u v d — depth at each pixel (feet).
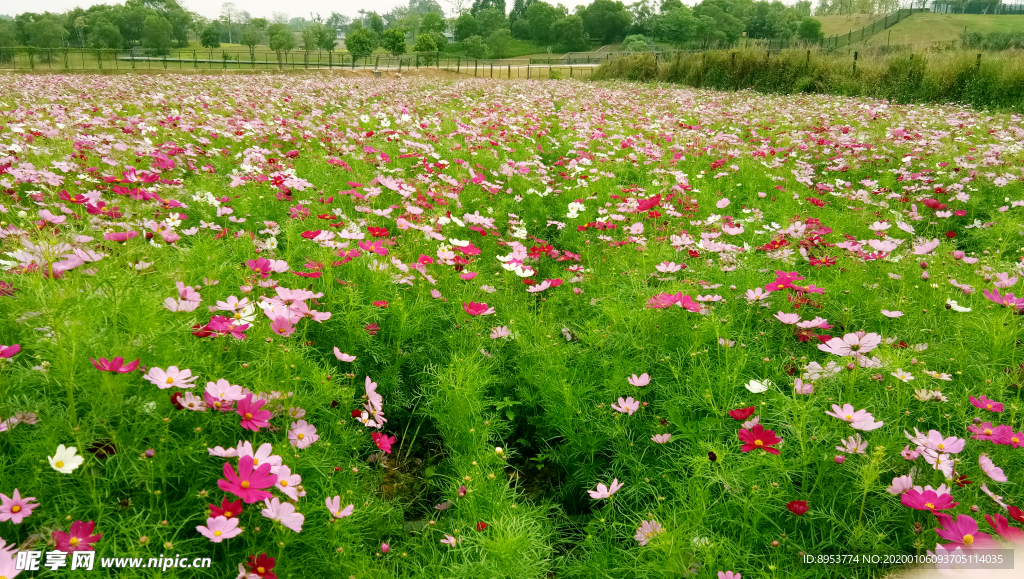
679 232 15.31
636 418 8.36
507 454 7.69
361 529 6.49
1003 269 12.28
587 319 10.82
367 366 9.41
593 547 6.56
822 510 6.26
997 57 52.65
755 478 6.45
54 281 6.74
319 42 282.97
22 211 10.99
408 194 15.37
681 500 6.49
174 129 24.59
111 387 5.56
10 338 6.93
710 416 7.91
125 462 5.43
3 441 5.60
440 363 9.79
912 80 55.47
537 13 384.68
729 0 366.84
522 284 12.35
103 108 30.99
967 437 7.11
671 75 84.12
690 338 9.57
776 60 69.36
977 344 9.13
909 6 319.06
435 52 179.11
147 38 288.10
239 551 5.32
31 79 56.75
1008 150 24.44
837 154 26.50
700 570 5.57
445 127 32.19
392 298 10.34
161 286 8.23
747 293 9.74
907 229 12.45
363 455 8.20
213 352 7.05
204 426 6.02
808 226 14.64
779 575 5.58
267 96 43.34
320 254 10.36
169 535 5.26
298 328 9.12
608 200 18.85
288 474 5.42
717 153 26.66
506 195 19.90
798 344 10.05
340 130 29.25
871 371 7.73
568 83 82.64
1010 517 5.67
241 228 14.10
